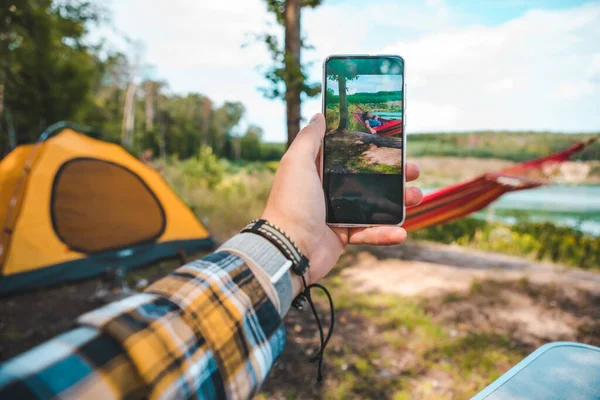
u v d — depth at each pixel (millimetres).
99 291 4289
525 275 5398
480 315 4031
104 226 4758
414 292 4629
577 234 7500
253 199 10117
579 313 4137
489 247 7340
